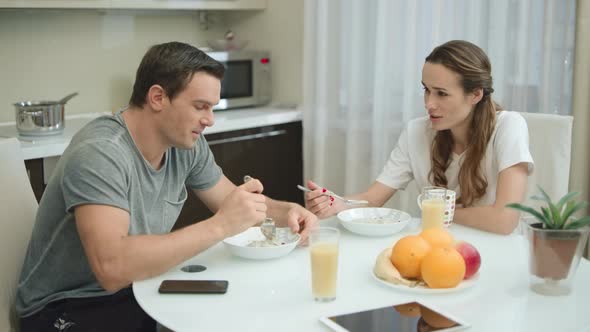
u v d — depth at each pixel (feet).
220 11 12.41
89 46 10.56
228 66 11.07
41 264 5.27
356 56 10.10
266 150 10.92
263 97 11.85
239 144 10.44
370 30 10.02
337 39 10.44
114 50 10.90
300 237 5.37
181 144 5.21
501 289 4.44
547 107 8.52
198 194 6.26
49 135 8.62
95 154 4.73
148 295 4.35
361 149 10.44
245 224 4.85
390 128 10.02
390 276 4.45
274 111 11.27
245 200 4.85
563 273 4.29
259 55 11.60
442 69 6.20
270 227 5.30
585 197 8.30
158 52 5.07
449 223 5.82
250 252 4.93
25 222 5.65
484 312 4.06
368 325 3.81
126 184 4.90
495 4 8.60
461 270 4.29
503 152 6.25
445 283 4.29
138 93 5.15
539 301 4.24
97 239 4.50
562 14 8.28
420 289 4.32
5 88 9.70
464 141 6.66
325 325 3.87
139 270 4.51
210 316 4.03
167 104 5.04
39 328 5.25
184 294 4.37
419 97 9.58
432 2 9.21
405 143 7.10
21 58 9.80
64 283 5.27
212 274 4.73
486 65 6.32
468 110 6.33
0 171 5.51
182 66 4.97
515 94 8.74
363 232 5.56
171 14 11.66
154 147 5.27
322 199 6.21
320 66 10.50
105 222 4.55
